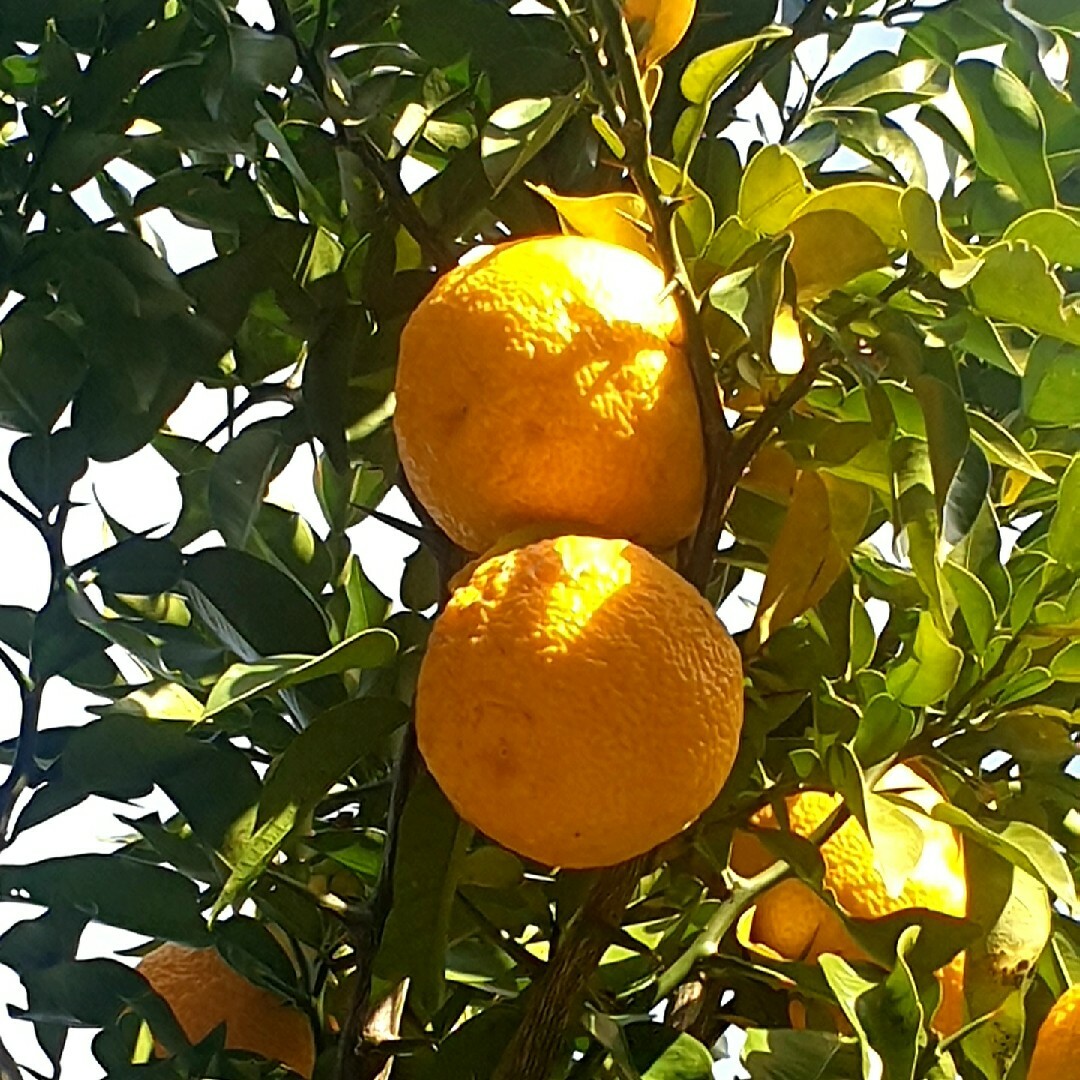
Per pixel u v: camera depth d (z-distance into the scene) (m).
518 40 0.82
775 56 0.83
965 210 0.82
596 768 0.61
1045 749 0.73
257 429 0.80
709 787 0.63
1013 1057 0.69
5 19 0.81
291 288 0.79
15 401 0.77
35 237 0.78
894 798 0.69
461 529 0.67
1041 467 0.78
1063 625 0.71
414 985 0.69
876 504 0.75
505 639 0.62
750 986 0.77
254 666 0.67
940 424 0.65
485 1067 0.70
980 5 0.83
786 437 0.69
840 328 0.68
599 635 0.62
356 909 0.73
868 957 0.68
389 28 0.84
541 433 0.64
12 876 0.75
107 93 0.78
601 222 0.70
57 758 0.74
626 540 0.65
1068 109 0.83
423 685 0.64
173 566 0.77
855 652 0.70
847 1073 0.68
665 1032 0.72
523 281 0.65
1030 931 0.69
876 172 0.84
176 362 0.77
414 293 0.79
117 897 0.75
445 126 0.83
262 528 0.84
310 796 0.69
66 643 0.76
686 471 0.66
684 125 0.72
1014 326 0.75
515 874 0.70
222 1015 0.78
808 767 0.71
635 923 0.74
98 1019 0.75
